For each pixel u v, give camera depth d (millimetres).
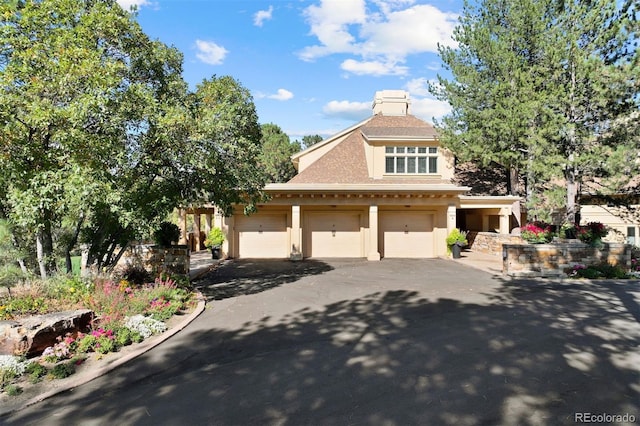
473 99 20344
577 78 16000
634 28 14984
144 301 8906
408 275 14953
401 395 4941
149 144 9039
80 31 8227
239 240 21672
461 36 20984
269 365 5984
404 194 20422
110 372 5809
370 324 8188
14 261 9547
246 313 9195
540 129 16250
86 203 7672
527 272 14500
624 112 15133
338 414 4488
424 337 7254
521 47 18875
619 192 17484
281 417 4438
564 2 17125
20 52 7559
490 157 19188
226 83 12758
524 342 6906
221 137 9812
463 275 14820
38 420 4473
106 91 7703
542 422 4281
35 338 6191
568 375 5484
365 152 24188
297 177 22625
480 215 26797
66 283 8883
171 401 4871
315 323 8305
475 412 4504
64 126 7797
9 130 7449
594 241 14602
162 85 10609
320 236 21844
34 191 7723
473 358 6160
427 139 22578
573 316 8648
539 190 18953
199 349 6750
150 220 9844
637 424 4227
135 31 9633
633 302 9992
